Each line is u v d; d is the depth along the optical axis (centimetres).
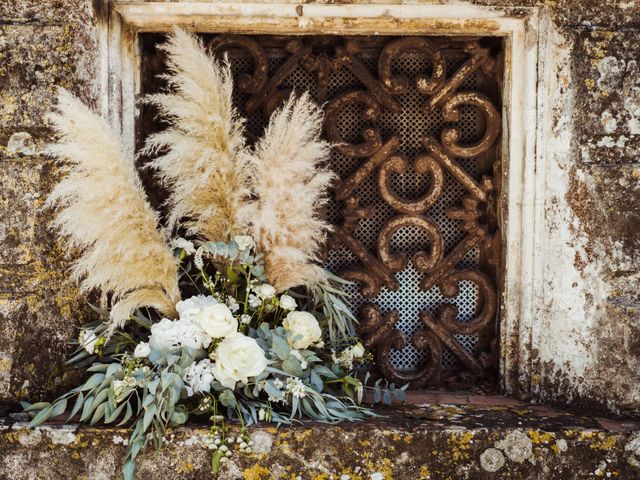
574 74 206
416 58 230
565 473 194
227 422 193
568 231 209
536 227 214
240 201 201
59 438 188
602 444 194
